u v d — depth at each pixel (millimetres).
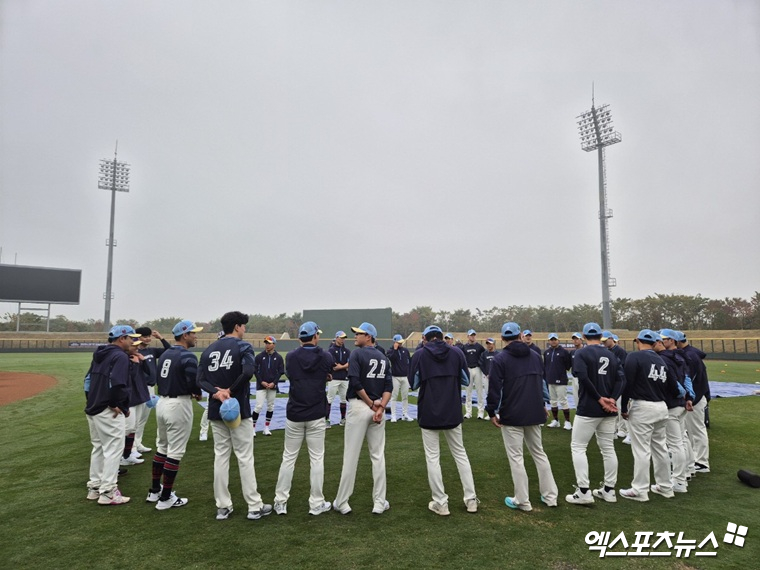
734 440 7961
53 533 4215
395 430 9109
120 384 4891
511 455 4824
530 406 4746
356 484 5711
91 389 5066
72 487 5582
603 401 4914
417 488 5488
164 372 4863
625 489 5398
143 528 4320
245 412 4625
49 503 5016
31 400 13070
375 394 4758
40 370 22953
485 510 4766
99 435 5023
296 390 4715
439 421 4637
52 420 10047
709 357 35844
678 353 6289
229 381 4586
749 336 47781
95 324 87188
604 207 41625
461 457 4797
